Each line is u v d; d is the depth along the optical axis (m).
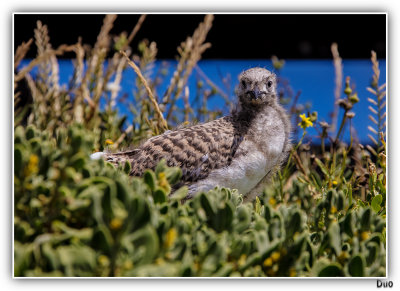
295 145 8.45
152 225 3.36
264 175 7.07
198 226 3.83
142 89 9.35
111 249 3.24
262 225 3.92
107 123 8.58
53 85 8.78
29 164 3.47
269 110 7.52
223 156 6.74
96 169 3.91
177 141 6.76
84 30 12.56
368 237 4.36
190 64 9.02
